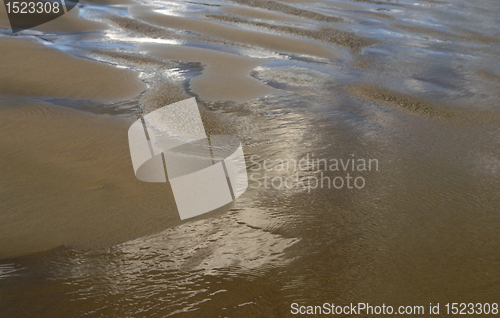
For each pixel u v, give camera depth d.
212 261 3.39
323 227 3.95
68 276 3.13
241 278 3.21
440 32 13.52
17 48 9.52
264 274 3.28
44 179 4.57
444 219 4.18
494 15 16.31
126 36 11.95
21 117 6.14
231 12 15.27
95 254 3.41
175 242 3.61
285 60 10.28
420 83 8.88
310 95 7.96
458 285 3.28
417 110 7.38
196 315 2.83
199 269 3.29
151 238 3.66
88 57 9.82
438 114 7.21
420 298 3.12
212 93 7.84
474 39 12.75
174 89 7.97
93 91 7.69
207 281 3.16
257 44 11.57
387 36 12.89
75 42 11.09
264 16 14.86
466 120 6.98
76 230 3.74
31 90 7.48
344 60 10.52
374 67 9.95
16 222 3.82
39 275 3.13
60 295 2.93
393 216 4.19
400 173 5.09
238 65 9.66
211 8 15.90
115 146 5.48
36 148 5.26
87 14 14.10
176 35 12.16
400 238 3.84
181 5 16.28
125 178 4.70
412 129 6.54
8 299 2.85
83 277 3.13
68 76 8.27
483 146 5.99
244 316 2.86
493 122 6.93
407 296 3.13
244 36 12.22
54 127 5.92
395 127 6.59
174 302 2.93
